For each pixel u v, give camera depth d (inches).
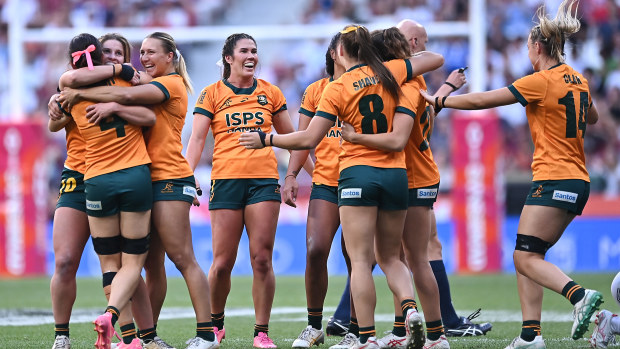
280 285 1635.1
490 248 1797.5
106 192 715.4
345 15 2448.3
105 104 714.8
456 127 1797.5
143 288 768.3
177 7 2459.4
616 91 2295.8
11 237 1860.2
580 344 828.6
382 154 713.6
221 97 876.0
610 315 755.4
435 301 762.8
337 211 848.9
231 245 858.1
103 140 719.1
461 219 1801.2
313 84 868.6
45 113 2443.4
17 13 1888.5
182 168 767.1
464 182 1795.0
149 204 731.4
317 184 854.5
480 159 1787.6
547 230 733.3
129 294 716.7
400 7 2368.4
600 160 2226.9
